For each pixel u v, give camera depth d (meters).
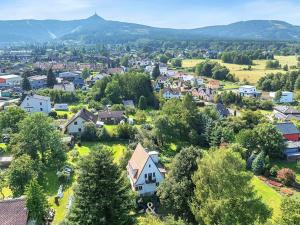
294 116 125.31
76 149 85.81
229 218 38.09
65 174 68.25
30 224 43.94
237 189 39.25
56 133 76.19
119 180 38.84
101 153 38.84
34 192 45.41
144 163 62.00
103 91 149.25
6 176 60.66
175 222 38.75
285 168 76.25
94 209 36.88
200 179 42.69
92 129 95.94
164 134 90.44
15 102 139.25
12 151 75.12
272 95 177.62
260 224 35.28
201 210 40.69
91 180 37.62
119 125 97.56
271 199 65.44
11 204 41.34
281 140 87.06
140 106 138.62
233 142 89.81
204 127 96.50
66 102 149.38
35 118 74.50
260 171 77.00
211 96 161.50
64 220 42.09
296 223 34.62
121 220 37.94
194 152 51.12
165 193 49.75
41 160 75.38
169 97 160.50
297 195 67.38
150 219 40.47
